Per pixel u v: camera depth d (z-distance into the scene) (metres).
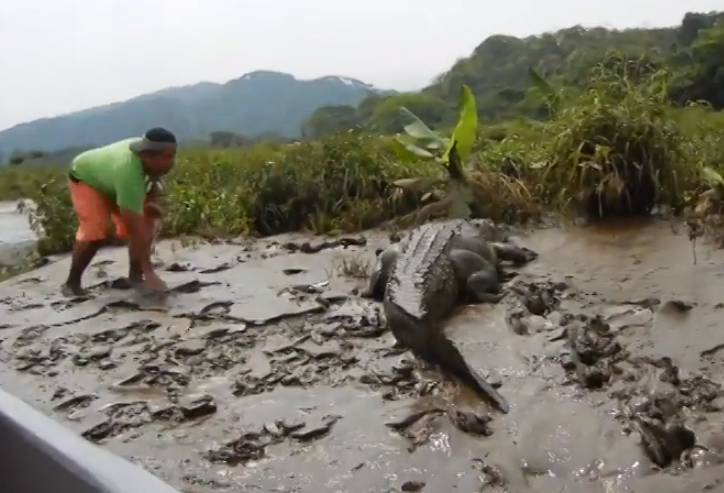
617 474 3.03
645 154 7.48
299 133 14.23
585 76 9.76
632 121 7.58
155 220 6.46
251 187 9.55
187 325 5.36
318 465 3.31
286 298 5.85
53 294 6.47
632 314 4.77
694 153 8.13
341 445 3.47
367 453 3.37
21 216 12.89
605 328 4.51
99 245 6.40
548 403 3.67
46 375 4.65
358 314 5.29
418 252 5.20
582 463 3.13
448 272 5.18
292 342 4.86
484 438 3.41
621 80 8.57
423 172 9.35
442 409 3.72
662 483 2.94
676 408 3.45
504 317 4.91
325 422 3.69
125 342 5.12
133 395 4.24
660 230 7.02
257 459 3.41
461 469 3.16
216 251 8.00
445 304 5.00
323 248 7.82
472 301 5.34
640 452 3.16
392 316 4.47
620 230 7.20
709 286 5.18
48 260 8.35
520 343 4.41
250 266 7.14
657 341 4.29
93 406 4.12
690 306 4.79
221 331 5.15
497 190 8.38
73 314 5.82
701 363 3.96
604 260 6.18
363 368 4.34
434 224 6.20
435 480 3.10
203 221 9.23
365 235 8.47
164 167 6.09
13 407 1.30
